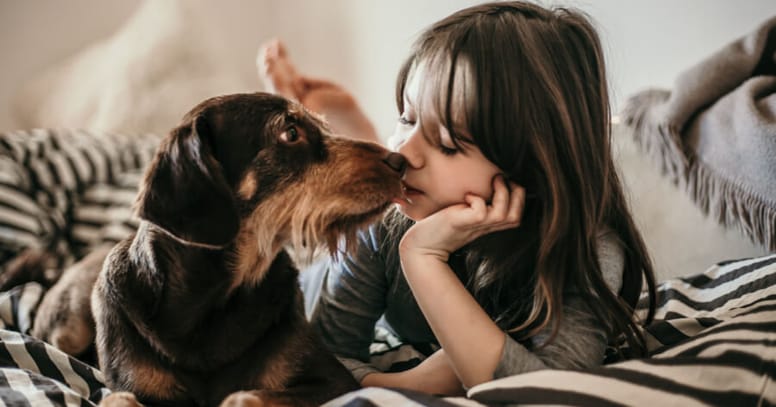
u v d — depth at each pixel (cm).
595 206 118
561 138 113
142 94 306
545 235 114
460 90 109
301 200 122
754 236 161
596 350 113
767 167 157
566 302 117
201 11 342
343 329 142
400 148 120
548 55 114
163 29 318
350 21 326
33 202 222
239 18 365
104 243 222
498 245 122
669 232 177
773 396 89
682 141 177
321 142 126
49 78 325
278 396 109
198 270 115
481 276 124
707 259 170
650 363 97
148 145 265
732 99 170
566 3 220
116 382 119
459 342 108
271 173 122
